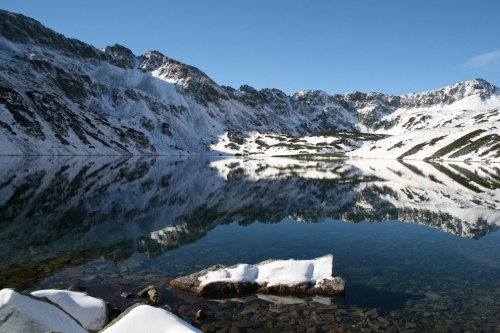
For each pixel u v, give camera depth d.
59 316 7.23
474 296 13.07
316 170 90.19
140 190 45.94
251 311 11.73
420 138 169.12
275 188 50.97
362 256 18.33
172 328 6.76
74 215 28.36
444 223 27.12
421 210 33.00
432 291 13.55
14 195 36.62
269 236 22.97
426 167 95.69
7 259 16.62
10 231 22.44
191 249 19.45
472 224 26.59
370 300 12.76
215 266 14.83
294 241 21.58
